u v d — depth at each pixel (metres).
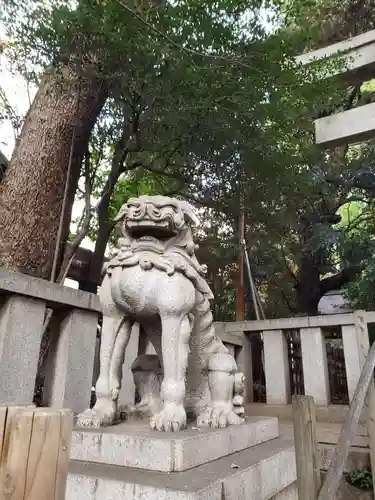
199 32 3.29
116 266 2.27
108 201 5.74
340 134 4.25
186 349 2.13
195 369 2.43
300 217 8.18
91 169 5.33
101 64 3.66
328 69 4.18
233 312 8.90
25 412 0.86
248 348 5.14
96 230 6.98
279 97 3.83
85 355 3.02
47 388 2.91
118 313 2.30
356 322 3.53
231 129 4.18
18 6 3.18
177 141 4.79
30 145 4.30
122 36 3.22
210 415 2.20
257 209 5.91
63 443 0.87
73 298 2.93
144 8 3.11
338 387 6.68
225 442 2.05
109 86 4.21
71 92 4.36
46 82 4.27
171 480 1.57
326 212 8.70
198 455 1.81
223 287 8.92
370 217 9.09
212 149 4.63
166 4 3.22
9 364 2.50
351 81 4.45
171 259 2.20
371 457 2.67
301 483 1.57
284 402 4.62
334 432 3.54
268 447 2.33
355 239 8.12
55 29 3.23
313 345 4.66
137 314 2.25
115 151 5.09
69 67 4.00
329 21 5.24
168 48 3.23
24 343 2.60
